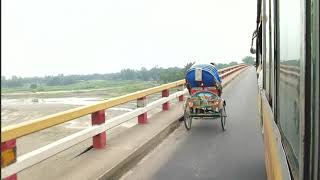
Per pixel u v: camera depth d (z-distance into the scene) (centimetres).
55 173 717
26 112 2297
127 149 890
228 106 1828
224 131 1207
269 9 587
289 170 309
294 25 304
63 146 682
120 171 784
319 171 215
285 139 358
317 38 218
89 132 809
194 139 1105
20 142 1169
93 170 728
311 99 233
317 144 218
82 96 3394
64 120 687
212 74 1236
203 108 1211
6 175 518
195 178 760
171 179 758
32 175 706
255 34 1653
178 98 1862
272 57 507
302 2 254
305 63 242
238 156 907
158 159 906
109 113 1827
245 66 7300
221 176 766
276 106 441
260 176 757
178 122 1340
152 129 1141
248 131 1193
